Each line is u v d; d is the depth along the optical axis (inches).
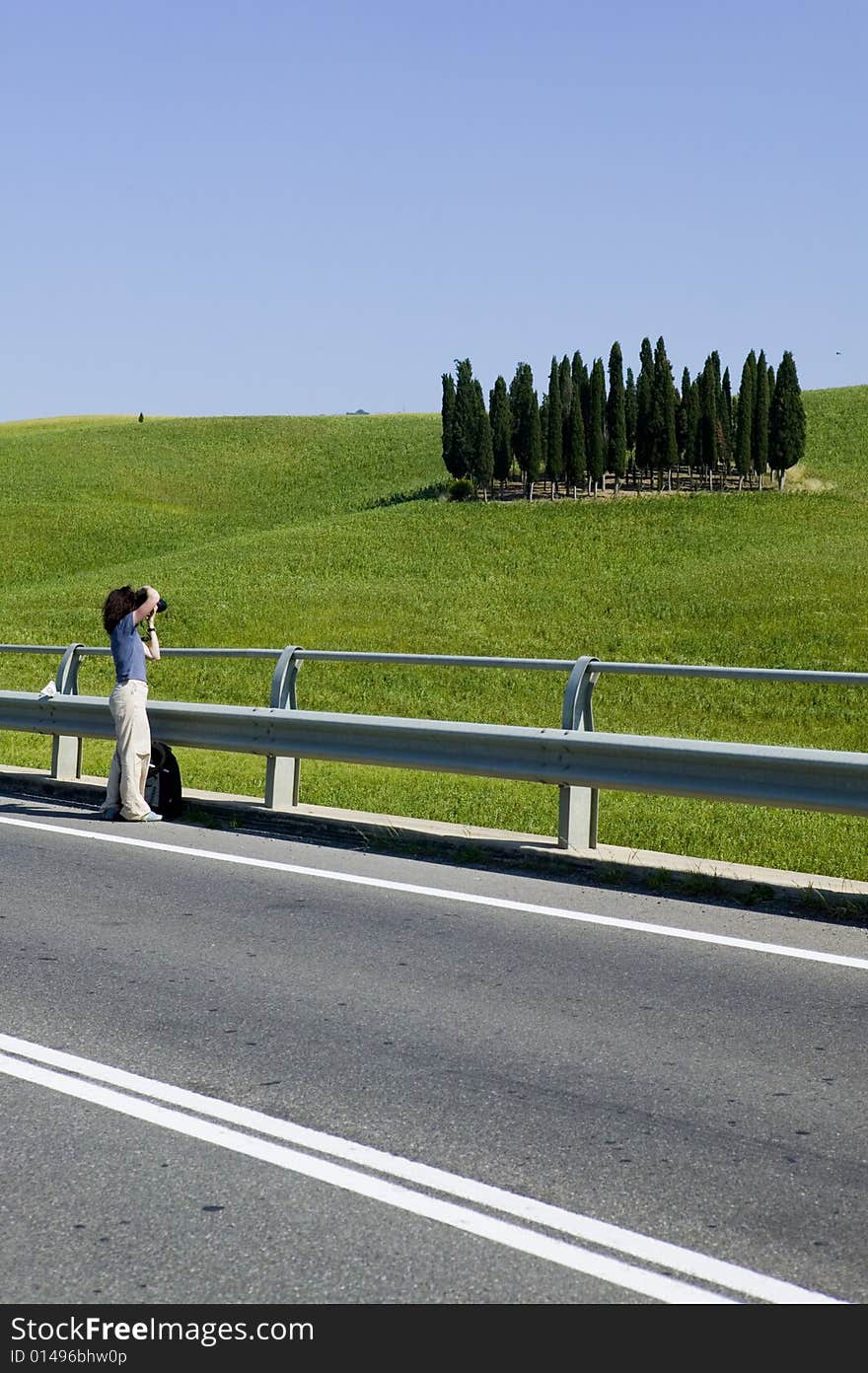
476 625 2160.4
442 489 3671.3
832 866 441.4
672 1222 176.2
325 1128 207.6
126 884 383.2
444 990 281.1
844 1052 243.6
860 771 345.7
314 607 2313.0
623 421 3378.4
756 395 3486.7
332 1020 261.6
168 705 506.6
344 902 361.4
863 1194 185.2
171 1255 166.9
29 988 281.9
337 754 459.2
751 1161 196.1
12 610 2300.7
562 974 293.3
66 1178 189.2
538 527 3041.3
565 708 406.9
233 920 340.5
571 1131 207.0
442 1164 194.5
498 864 410.6
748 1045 247.8
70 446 4963.1
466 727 424.2
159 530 3595.0
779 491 3358.8
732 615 2166.6
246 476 4453.7
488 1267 164.2
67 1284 160.2
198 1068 234.4
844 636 1995.6
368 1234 172.6
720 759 369.4
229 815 486.0
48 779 558.9
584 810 410.9
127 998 275.1
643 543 2829.7
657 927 332.5
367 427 5191.9
